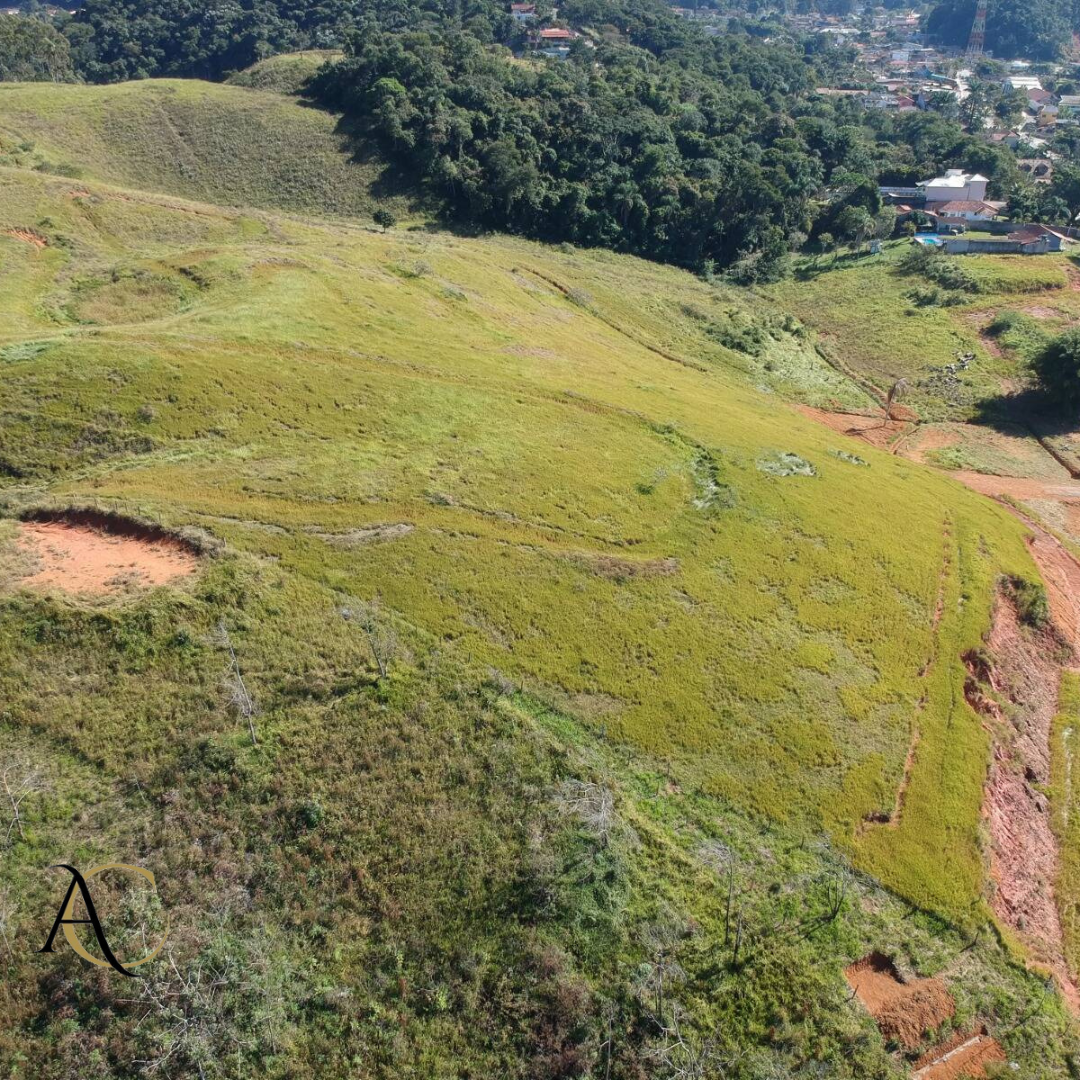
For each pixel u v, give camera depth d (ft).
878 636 164.86
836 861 121.19
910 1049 102.83
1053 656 186.19
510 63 569.64
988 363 357.41
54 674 118.73
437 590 150.71
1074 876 138.00
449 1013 94.38
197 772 110.22
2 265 237.04
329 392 200.03
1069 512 260.21
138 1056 84.84
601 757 127.34
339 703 123.54
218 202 424.05
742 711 140.87
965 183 544.21
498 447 197.36
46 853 99.09
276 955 95.35
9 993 86.84
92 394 177.06
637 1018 96.12
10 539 139.44
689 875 112.88
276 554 150.10
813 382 343.87
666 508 188.96
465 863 107.04
